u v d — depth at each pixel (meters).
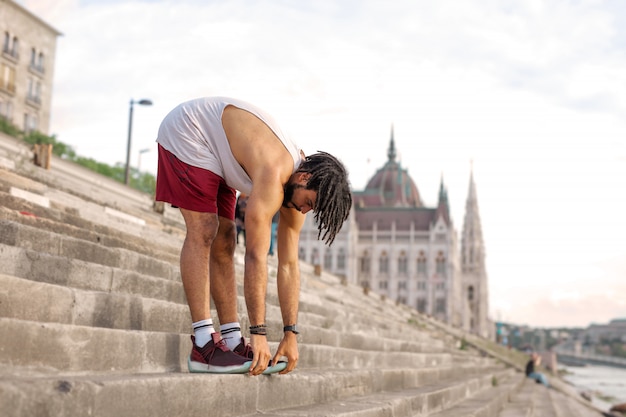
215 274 4.17
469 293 174.00
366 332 11.29
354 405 5.01
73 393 2.58
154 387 3.07
